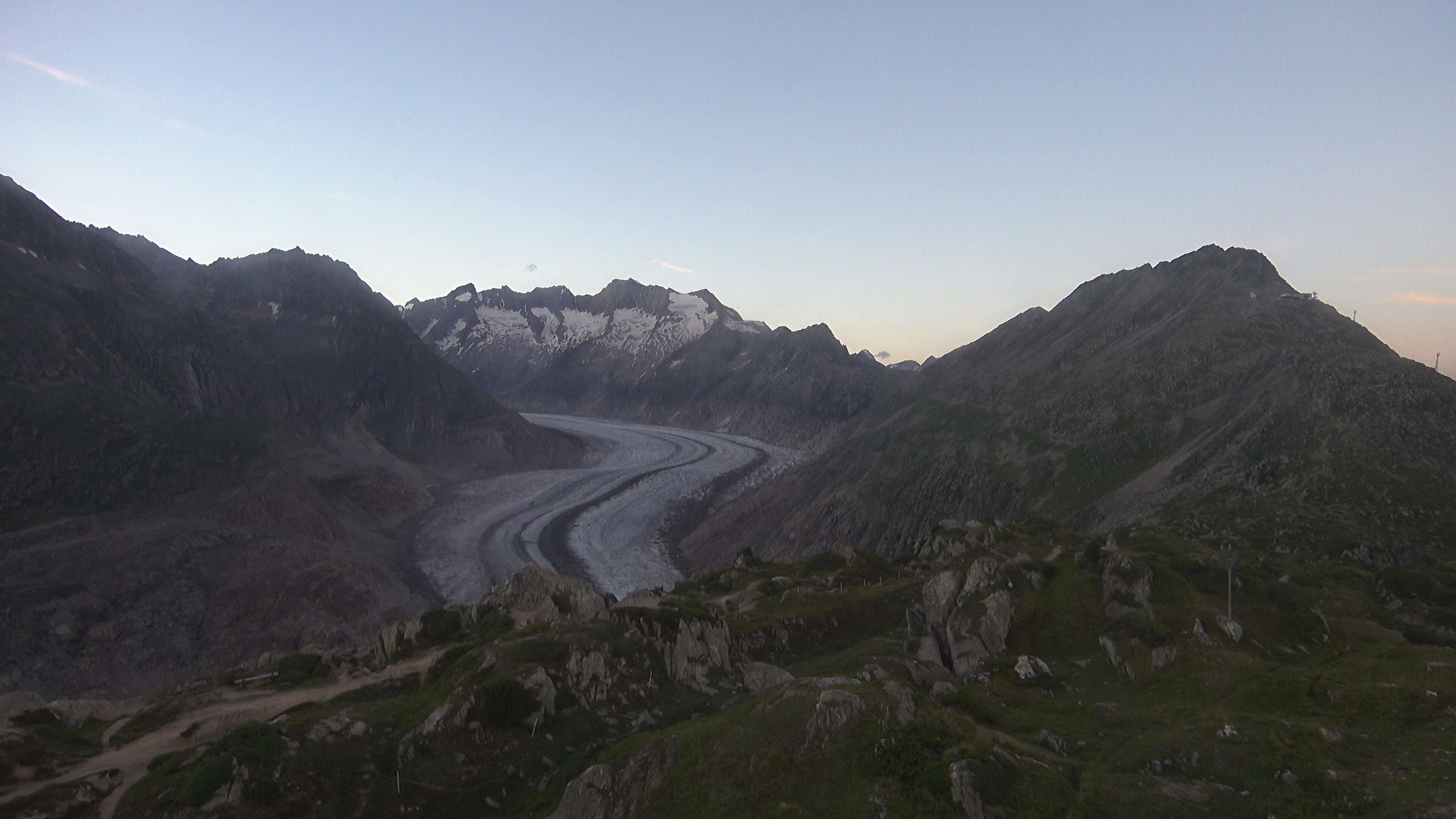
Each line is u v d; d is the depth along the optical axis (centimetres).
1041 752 2705
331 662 4438
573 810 2728
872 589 6106
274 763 2848
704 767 2734
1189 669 3375
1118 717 3048
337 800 2848
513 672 3559
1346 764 2481
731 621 5000
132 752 3259
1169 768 2594
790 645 4897
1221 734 2703
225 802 2694
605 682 3759
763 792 2573
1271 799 2331
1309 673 3152
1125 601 3912
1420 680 2909
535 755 3234
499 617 4766
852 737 2709
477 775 3081
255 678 4259
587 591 5319
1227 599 4019
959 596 4447
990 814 2292
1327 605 4209
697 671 4156
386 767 3055
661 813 2614
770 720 2877
